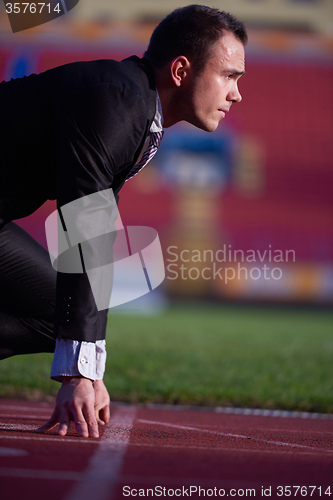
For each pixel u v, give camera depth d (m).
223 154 60.12
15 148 4.66
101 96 4.37
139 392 10.91
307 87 67.44
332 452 5.07
